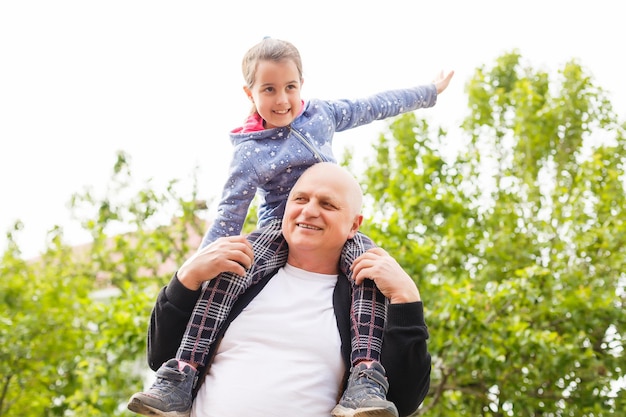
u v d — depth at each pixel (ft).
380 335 9.52
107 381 33.86
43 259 41.52
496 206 35.42
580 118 37.93
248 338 9.57
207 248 9.80
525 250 33.04
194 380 9.49
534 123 37.70
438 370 28.78
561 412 29.12
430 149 36.29
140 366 39.09
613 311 29.43
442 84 12.34
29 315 35.99
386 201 34.53
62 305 36.24
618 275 32.81
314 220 9.86
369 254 9.80
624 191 34.83
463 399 31.45
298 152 10.63
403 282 9.56
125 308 30.58
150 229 38.34
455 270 32.45
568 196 34.53
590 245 33.04
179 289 9.62
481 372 29.07
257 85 10.58
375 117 11.68
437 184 34.55
